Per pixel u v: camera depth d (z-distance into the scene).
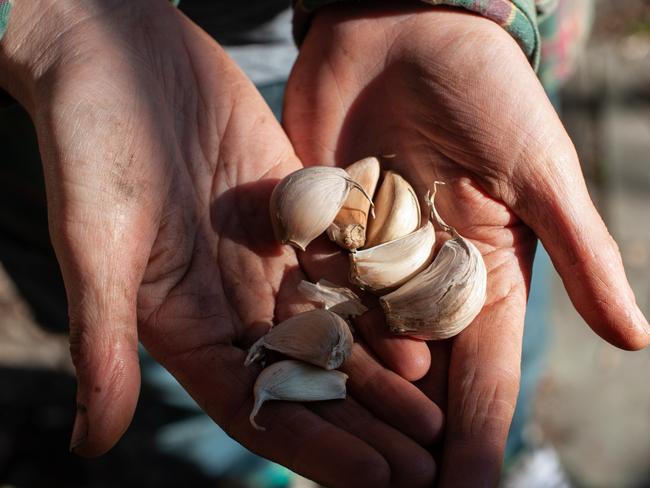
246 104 0.32
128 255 0.26
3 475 0.43
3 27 0.29
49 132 0.27
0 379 0.48
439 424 0.26
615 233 0.56
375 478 0.24
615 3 0.77
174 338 0.28
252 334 0.29
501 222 0.30
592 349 0.51
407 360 0.27
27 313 0.52
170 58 0.31
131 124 0.28
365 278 0.29
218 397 0.27
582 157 0.61
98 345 0.25
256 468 0.43
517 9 0.32
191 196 0.30
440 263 0.29
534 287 0.40
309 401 0.26
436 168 0.31
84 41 0.29
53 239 0.26
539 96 0.30
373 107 0.33
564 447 0.46
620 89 0.68
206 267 0.29
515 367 0.27
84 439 0.24
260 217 0.31
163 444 0.41
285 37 0.37
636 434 0.46
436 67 0.31
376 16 0.33
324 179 0.30
